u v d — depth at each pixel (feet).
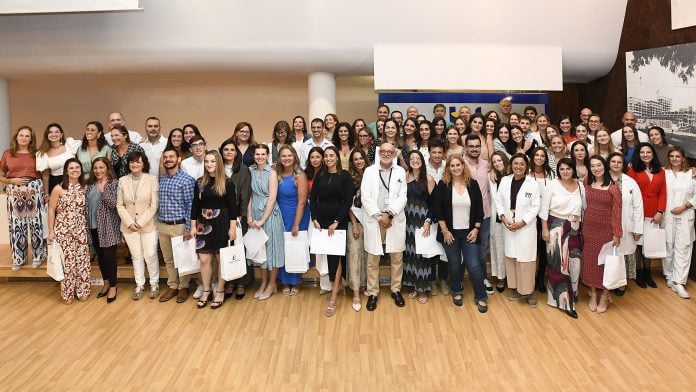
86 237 13.48
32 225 14.61
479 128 14.89
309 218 13.15
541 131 16.49
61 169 14.49
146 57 17.78
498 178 12.92
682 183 13.65
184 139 14.58
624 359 9.97
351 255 12.69
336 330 11.53
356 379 9.36
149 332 11.50
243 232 13.17
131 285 14.80
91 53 17.61
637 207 12.64
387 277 14.55
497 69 18.20
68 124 23.66
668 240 13.88
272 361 10.09
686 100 15.53
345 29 17.57
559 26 17.98
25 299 13.76
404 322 11.93
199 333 11.43
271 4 17.01
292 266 12.86
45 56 17.67
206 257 12.67
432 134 14.12
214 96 23.72
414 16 17.44
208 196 12.37
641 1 17.15
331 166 12.23
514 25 17.80
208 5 16.89
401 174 12.26
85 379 9.46
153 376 9.54
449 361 10.01
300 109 23.81
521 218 12.25
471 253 12.44
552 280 12.62
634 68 17.67
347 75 19.80
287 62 18.34
